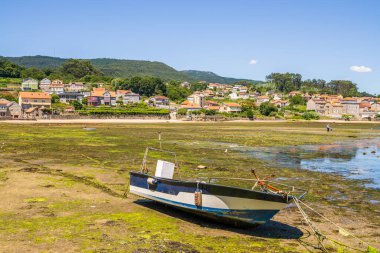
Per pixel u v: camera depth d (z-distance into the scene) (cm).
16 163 2880
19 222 1419
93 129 7581
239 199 1405
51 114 12156
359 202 1939
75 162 3003
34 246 1186
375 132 8594
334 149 4675
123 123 10888
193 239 1319
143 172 1948
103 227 1398
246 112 15438
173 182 1606
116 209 1661
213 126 10056
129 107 14962
